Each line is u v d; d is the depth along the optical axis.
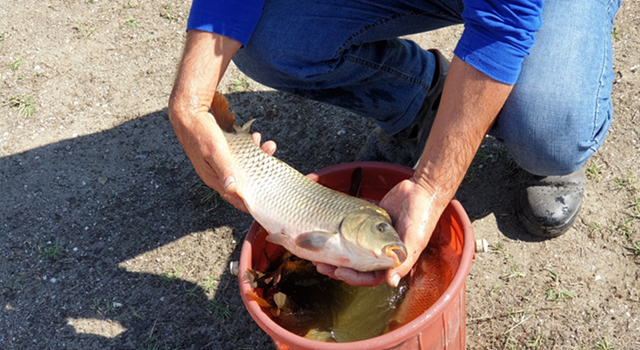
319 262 0.89
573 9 0.93
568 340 1.02
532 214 1.13
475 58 0.79
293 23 0.98
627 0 1.55
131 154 1.40
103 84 1.54
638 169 1.24
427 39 1.57
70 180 1.35
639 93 1.36
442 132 0.82
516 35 0.78
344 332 0.91
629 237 1.14
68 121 1.47
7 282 1.18
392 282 0.79
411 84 1.10
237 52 1.04
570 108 0.91
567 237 1.16
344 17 0.99
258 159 0.92
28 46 1.63
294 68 1.02
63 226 1.27
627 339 1.01
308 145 1.38
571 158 0.98
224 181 0.87
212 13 0.91
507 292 1.09
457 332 0.88
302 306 0.94
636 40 1.47
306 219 0.87
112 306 1.14
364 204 0.85
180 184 1.33
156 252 1.22
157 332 1.09
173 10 1.70
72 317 1.12
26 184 1.35
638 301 1.05
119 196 1.32
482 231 1.19
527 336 1.03
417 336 0.77
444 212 0.92
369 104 1.12
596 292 1.08
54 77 1.56
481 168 1.29
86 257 1.22
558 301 1.07
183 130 0.90
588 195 1.21
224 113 0.95
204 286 1.16
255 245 0.94
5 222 1.28
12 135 1.45
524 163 1.02
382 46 1.07
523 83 0.92
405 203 0.83
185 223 1.26
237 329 1.09
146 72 1.57
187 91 0.89
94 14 1.71
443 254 0.95
